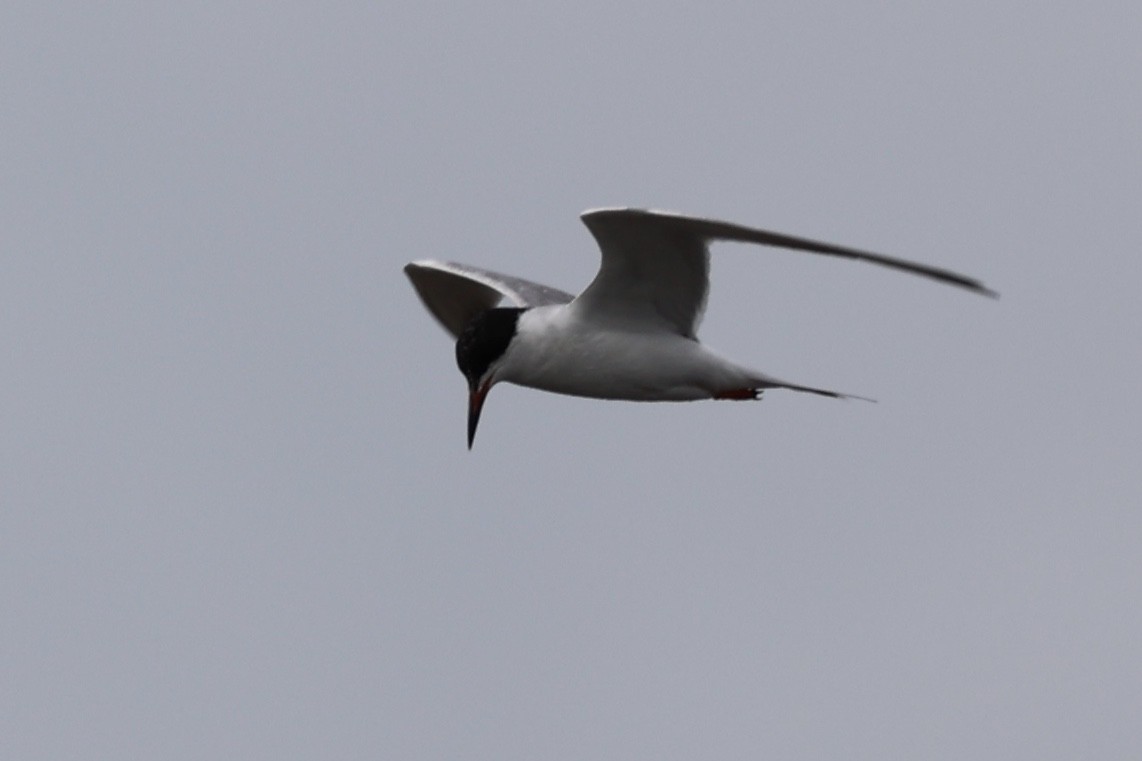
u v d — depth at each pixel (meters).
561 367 14.76
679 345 14.60
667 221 13.33
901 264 11.40
